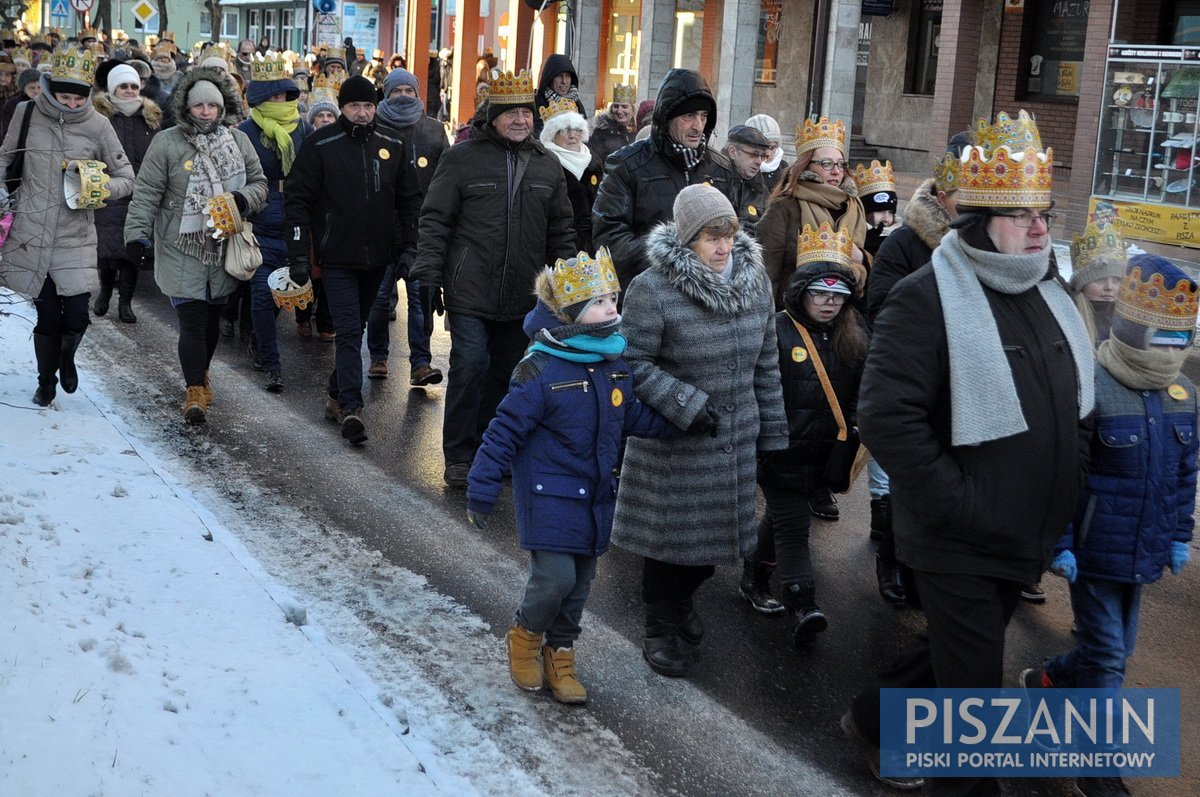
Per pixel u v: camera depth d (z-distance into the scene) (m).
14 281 7.81
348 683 4.73
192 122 8.27
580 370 4.82
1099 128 17.77
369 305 8.72
